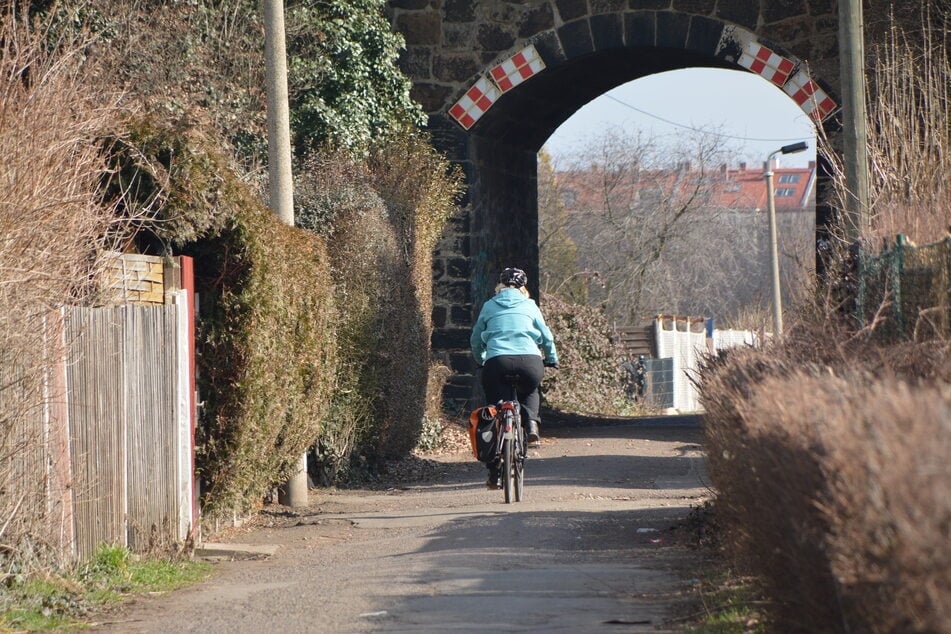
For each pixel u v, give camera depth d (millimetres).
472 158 82438
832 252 37281
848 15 42938
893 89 43375
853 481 12477
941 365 18062
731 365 24531
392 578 27422
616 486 49562
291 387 41875
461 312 81375
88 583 27594
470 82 82000
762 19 77188
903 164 38938
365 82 73750
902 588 11828
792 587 16891
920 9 57562
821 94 75812
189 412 33938
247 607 25250
